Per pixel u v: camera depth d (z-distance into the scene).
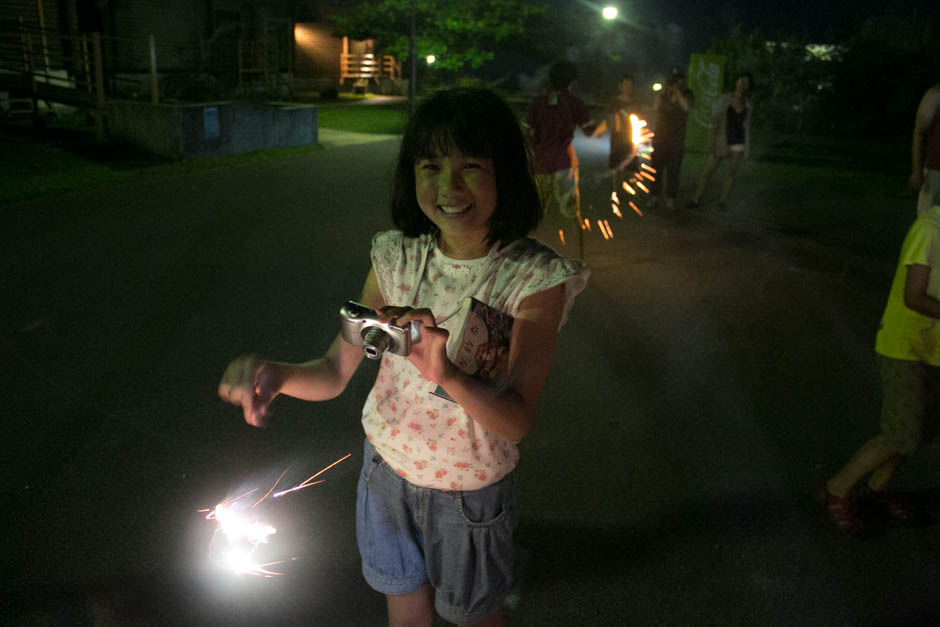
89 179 10.83
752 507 3.42
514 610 2.76
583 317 5.87
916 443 3.00
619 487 3.57
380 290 1.95
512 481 1.92
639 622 2.72
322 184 11.26
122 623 2.64
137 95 16.73
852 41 21.00
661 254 7.82
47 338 5.11
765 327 5.72
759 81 21.09
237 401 1.73
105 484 3.46
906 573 2.99
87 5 20.52
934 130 6.11
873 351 5.30
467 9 20.72
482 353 1.67
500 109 1.68
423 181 1.68
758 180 12.95
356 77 29.38
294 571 2.94
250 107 13.74
